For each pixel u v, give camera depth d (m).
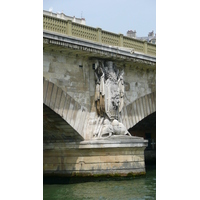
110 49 30.78
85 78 30.61
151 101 37.78
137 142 31.47
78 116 29.84
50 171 32.44
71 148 31.09
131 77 35.78
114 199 24.22
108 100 31.34
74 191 26.97
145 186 28.33
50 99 27.59
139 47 35.38
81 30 29.28
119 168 30.58
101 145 29.95
